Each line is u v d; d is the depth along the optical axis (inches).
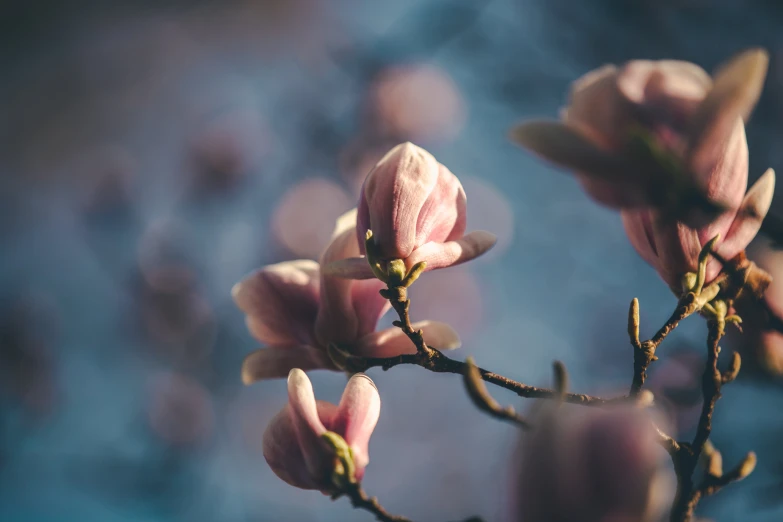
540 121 32.3
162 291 99.5
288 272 37.3
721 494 49.2
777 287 36.4
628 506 29.1
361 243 35.3
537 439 29.7
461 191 35.3
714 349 35.0
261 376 37.2
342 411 34.3
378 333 36.7
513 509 29.8
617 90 32.1
